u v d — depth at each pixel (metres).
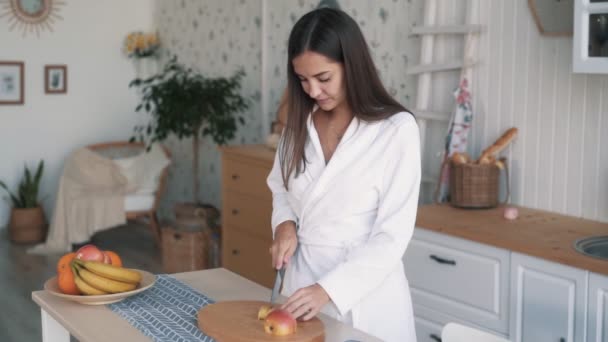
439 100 3.53
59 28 6.41
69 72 6.48
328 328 1.64
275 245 1.93
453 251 2.76
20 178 6.38
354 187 1.83
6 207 6.33
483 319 2.67
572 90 2.94
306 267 1.93
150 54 6.49
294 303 1.65
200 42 5.84
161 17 6.47
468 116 3.28
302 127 1.92
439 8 3.47
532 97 3.10
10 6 6.20
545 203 3.09
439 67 3.40
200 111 4.93
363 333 1.61
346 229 1.87
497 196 3.12
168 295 1.87
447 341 1.61
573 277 2.36
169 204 6.48
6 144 6.29
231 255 4.37
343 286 1.72
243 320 1.61
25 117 6.35
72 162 5.73
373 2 3.93
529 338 2.52
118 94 6.71
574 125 2.95
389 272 1.78
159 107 5.02
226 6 5.42
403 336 1.91
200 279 2.03
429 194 3.64
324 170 1.85
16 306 4.34
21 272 5.06
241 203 4.23
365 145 1.83
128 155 6.40
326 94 1.79
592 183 2.90
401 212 1.78
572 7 2.86
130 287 1.83
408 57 3.74
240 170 4.21
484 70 3.28
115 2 6.59
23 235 5.94
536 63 3.07
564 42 2.95
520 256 2.52
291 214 2.02
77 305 1.78
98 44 6.57
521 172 3.18
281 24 4.75
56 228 5.65
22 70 6.27
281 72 4.80
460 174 3.08
